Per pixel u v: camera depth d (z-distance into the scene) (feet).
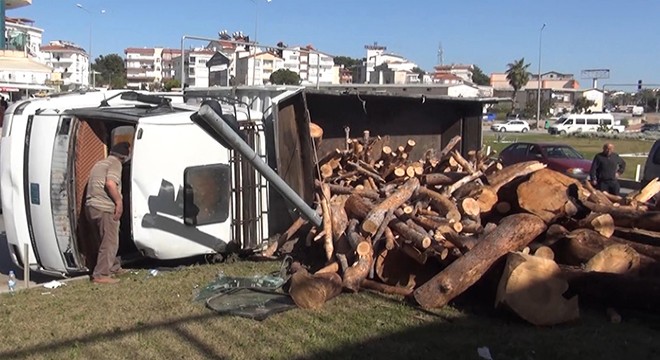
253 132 27.78
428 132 39.27
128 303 21.68
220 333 18.83
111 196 24.35
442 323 19.70
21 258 27.04
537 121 227.81
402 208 24.18
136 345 17.90
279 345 17.90
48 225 25.63
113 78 292.61
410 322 19.76
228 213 26.89
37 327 19.36
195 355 17.21
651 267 21.35
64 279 26.08
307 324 19.58
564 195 23.82
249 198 27.45
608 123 205.46
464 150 39.37
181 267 26.89
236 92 32.99
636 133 189.37
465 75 423.64
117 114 25.31
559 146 70.49
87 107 27.35
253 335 18.66
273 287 23.11
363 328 19.22
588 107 342.85
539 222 21.76
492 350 17.61
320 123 34.50
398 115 37.65
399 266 23.21
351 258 23.58
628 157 111.96
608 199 28.68
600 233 23.59
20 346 17.87
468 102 37.45
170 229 25.43
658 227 23.20
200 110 22.18
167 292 22.99
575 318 19.63
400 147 33.35
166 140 25.12
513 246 21.08
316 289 20.84
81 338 18.43
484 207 24.95
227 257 27.89
